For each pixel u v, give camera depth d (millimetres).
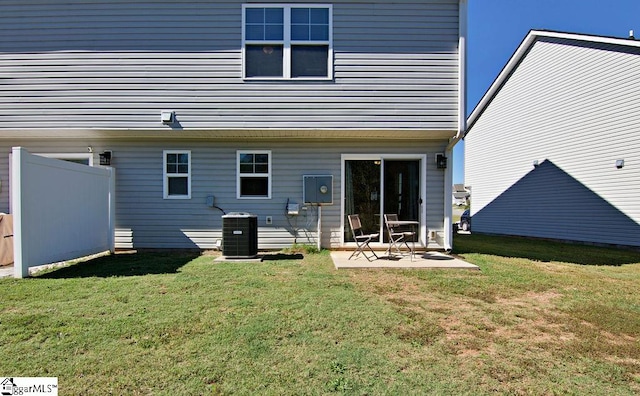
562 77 10758
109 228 7098
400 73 6504
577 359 2648
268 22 6559
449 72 6488
